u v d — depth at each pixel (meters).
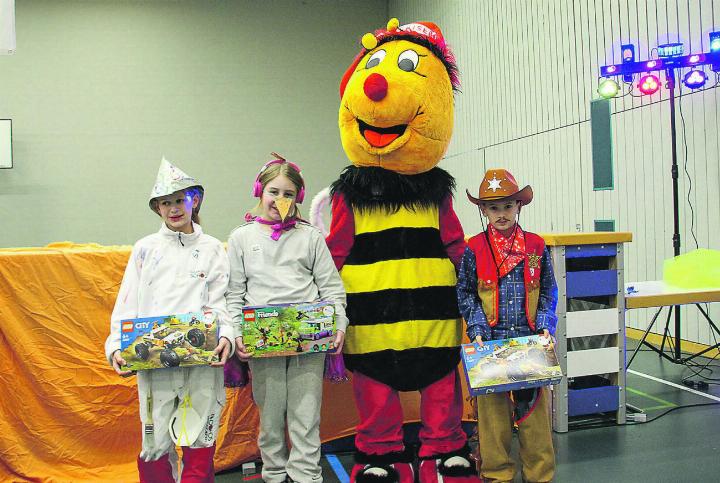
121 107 11.10
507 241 2.48
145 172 11.19
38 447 2.66
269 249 2.44
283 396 2.41
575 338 3.54
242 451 2.85
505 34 7.78
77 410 2.70
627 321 5.99
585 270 3.55
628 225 5.71
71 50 10.91
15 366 2.65
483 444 2.46
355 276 2.57
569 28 6.43
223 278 2.35
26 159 10.77
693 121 4.94
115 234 11.08
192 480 2.26
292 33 11.76
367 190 2.58
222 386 2.34
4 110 10.70
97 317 2.72
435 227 2.63
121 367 2.16
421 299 2.53
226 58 11.49
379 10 12.16
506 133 7.86
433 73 2.61
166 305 2.26
